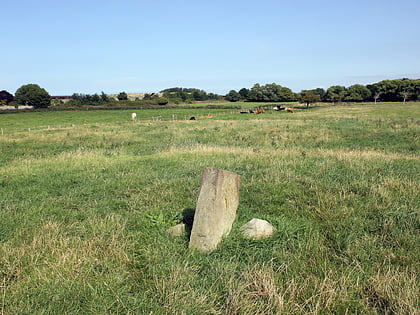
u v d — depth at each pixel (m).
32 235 5.55
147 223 6.03
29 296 3.87
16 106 79.44
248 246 4.85
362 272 4.19
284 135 21.06
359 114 44.44
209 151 14.27
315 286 3.84
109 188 8.66
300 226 5.53
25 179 9.95
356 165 10.04
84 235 5.55
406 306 3.46
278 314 3.42
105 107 79.50
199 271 4.37
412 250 4.71
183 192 7.91
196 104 101.88
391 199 6.63
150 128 29.41
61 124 44.28
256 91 119.00
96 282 4.11
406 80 98.81
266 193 7.48
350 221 5.70
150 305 3.66
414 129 21.83
